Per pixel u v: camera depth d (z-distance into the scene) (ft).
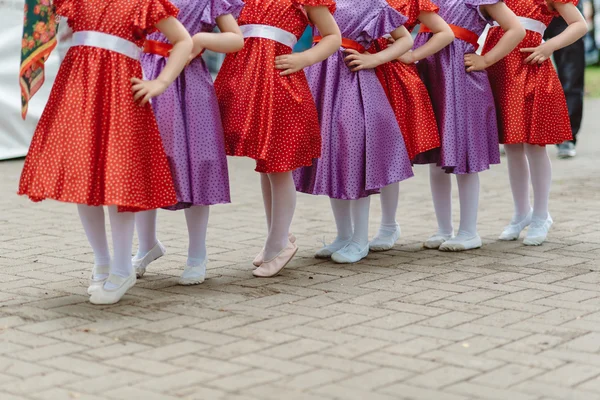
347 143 18.19
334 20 17.52
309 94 17.40
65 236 21.34
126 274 15.72
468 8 19.36
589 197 26.37
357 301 15.69
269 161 16.89
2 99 32.58
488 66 19.48
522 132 19.86
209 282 17.13
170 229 22.45
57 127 14.60
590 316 14.76
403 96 19.11
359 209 18.98
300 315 14.80
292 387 11.58
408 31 18.95
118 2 14.53
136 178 14.57
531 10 20.10
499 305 15.39
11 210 24.66
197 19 16.10
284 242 17.70
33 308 15.19
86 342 13.39
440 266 18.42
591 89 62.90
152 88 14.67
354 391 11.46
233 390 11.47
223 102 17.19
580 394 11.41
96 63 14.53
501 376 12.00
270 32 16.98
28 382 11.78
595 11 78.07
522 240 21.15
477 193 20.06
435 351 12.98
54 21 15.11
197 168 16.07
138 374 12.05
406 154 18.74
